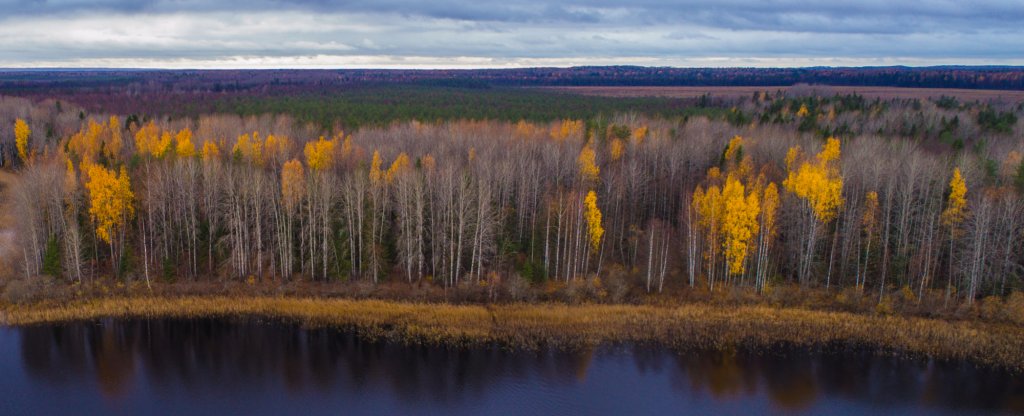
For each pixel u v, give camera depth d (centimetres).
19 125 10888
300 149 11112
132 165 8706
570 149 9194
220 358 5584
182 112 15500
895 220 7244
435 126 12600
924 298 6356
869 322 6059
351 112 14875
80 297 6475
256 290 6738
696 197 6819
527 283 6600
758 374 5316
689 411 4819
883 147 9288
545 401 4947
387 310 6366
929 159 7550
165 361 5525
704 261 7188
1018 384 5131
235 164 8619
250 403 4938
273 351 5712
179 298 6556
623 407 4875
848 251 6888
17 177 10262
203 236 7181
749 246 6719
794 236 7125
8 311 6141
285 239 6950
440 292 6700
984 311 6034
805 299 6494
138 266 7062
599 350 5666
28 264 6688
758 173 8681
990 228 6500
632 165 8225
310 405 4912
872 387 5122
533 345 5753
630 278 6981
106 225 6662
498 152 9556
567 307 6378
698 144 9481
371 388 5138
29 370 5297
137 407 4853
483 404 4919
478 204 7056
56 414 4731
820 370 5362
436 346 5753
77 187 7312
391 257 7244
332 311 6369
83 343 5766
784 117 13550
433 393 5056
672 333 5934
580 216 6856
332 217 7200
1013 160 7875
